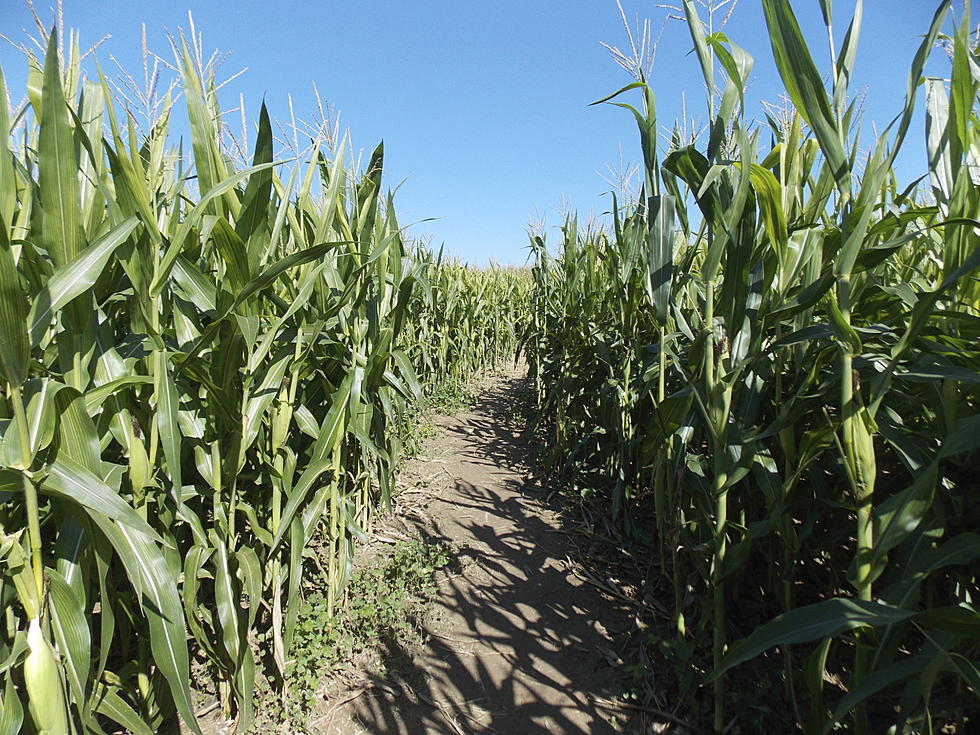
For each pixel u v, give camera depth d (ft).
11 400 4.57
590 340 15.97
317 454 8.19
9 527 5.71
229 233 5.76
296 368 7.96
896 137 4.89
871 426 5.08
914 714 5.26
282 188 8.06
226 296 6.31
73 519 5.37
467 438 21.86
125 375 5.87
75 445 5.03
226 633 6.77
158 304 5.74
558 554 12.41
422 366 23.12
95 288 5.90
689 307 10.25
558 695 8.28
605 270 19.34
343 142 8.10
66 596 4.99
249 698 7.03
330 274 9.42
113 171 5.21
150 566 5.36
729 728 7.30
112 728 7.20
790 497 7.47
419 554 11.94
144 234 5.83
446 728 7.69
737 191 5.97
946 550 5.01
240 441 7.06
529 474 17.84
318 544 12.38
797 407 6.11
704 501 8.32
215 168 6.55
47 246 4.72
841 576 7.93
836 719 4.83
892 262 9.75
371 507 13.82
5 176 4.35
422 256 24.72
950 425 5.18
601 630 9.73
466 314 30.35
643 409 13.32
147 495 6.27
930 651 4.68
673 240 7.89
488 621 10.00
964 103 4.90
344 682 8.45
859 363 5.45
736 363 6.87
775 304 7.01
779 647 8.55
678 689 8.23
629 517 13.00
